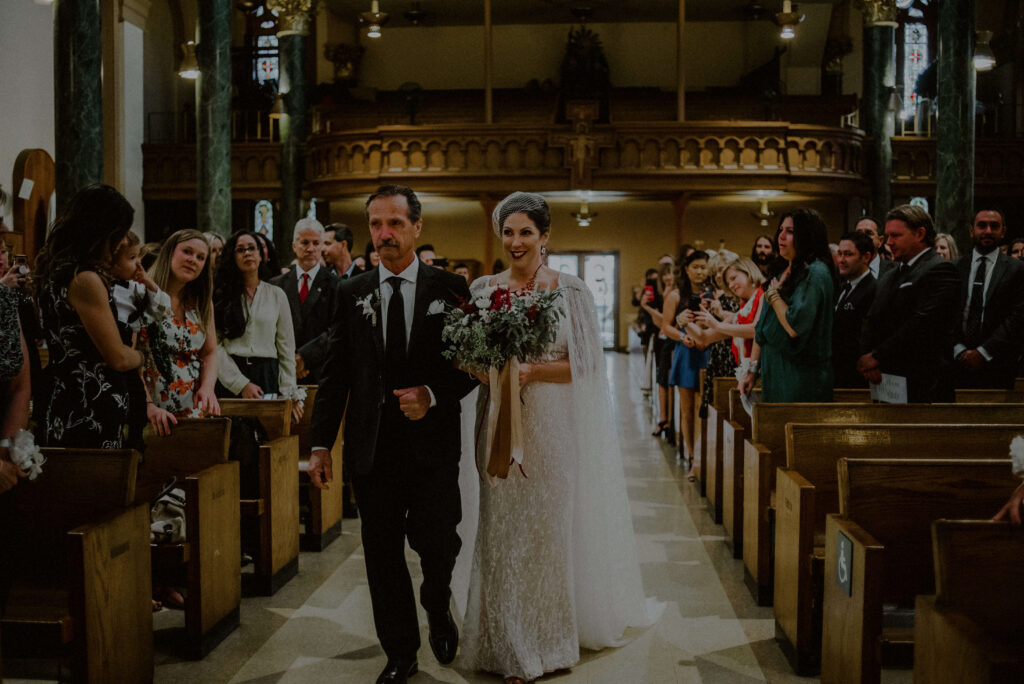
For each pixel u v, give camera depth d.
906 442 4.06
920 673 2.54
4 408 2.78
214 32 14.08
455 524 3.47
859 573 2.94
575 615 3.86
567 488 3.69
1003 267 5.97
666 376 9.76
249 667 3.72
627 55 25.09
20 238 11.86
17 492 3.33
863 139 19.30
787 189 18.50
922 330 4.70
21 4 14.67
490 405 3.53
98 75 10.45
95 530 2.99
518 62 25.11
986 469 3.30
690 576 5.02
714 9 23.89
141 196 20.66
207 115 14.13
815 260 4.85
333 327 3.50
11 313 2.74
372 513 3.42
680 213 19.33
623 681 3.59
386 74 25.28
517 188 18.61
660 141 18.50
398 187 3.48
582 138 18.42
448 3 23.44
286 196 20.11
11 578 3.21
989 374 6.00
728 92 23.11
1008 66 21.41
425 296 3.46
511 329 3.34
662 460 8.57
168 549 3.72
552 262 22.84
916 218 4.81
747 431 5.53
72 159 10.33
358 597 4.63
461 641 3.76
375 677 3.63
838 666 3.17
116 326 3.51
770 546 4.48
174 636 4.05
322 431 3.44
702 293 7.92
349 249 6.95
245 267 5.39
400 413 3.41
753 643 4.01
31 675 3.30
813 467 4.05
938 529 2.53
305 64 20.17
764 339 4.96
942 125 12.27
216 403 4.57
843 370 5.58
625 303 22.78
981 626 2.51
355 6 23.64
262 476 4.62
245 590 4.71
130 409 3.65
